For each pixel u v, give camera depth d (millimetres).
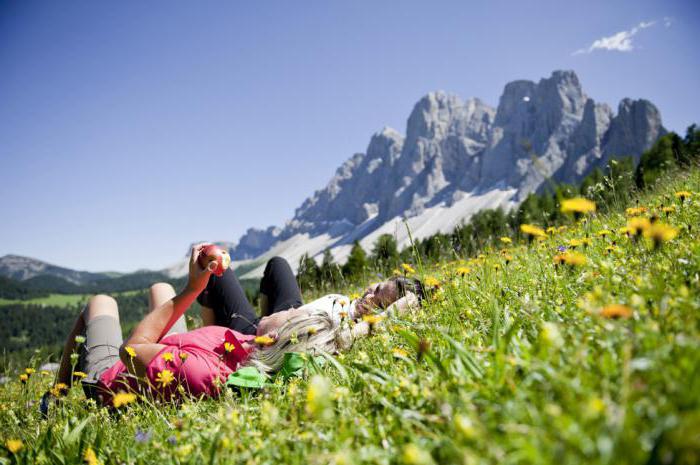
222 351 1321
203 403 1109
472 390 686
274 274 1771
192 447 778
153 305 1636
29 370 1465
